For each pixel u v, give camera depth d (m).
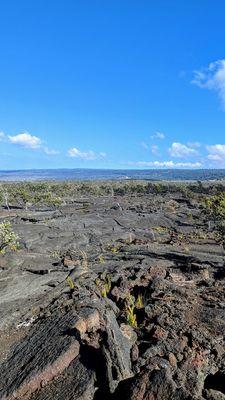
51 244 40.06
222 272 23.48
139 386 9.82
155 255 30.33
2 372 12.95
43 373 12.06
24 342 14.79
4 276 24.78
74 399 10.80
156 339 12.88
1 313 18.27
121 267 24.38
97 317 14.52
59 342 13.43
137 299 17.22
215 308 15.12
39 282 22.75
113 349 11.57
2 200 101.19
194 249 34.16
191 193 117.75
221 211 55.62
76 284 20.41
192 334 12.77
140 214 68.31
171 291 17.41
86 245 40.09
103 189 152.62
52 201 93.25
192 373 10.79
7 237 36.00
